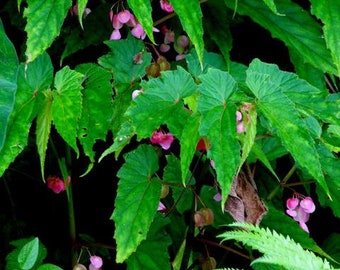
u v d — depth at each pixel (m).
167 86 1.01
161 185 1.12
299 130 0.95
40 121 1.07
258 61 1.03
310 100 1.00
